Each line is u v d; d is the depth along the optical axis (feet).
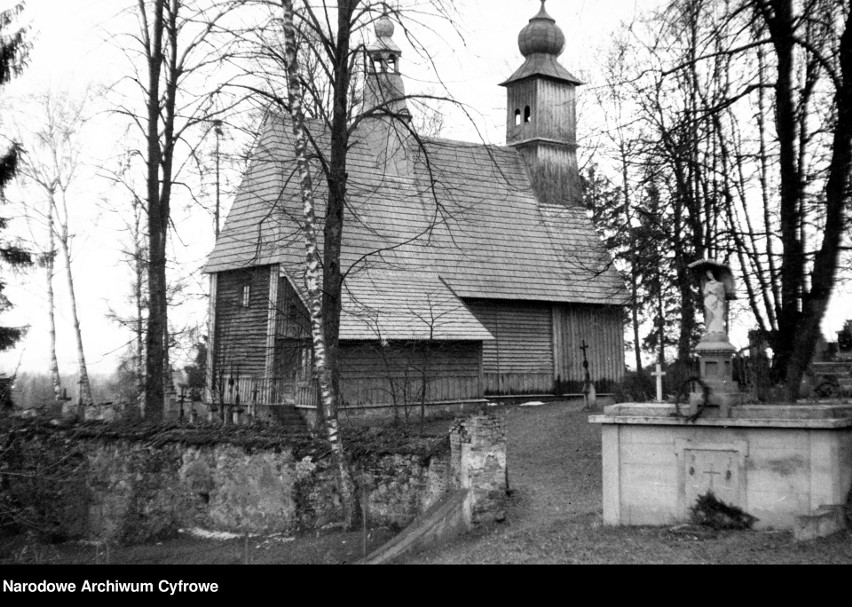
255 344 116.88
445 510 51.98
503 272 135.13
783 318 55.98
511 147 154.92
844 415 45.09
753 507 44.98
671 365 94.68
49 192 145.07
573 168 153.48
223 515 65.92
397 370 115.34
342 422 82.84
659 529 46.39
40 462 72.49
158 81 84.84
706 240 69.15
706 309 47.47
